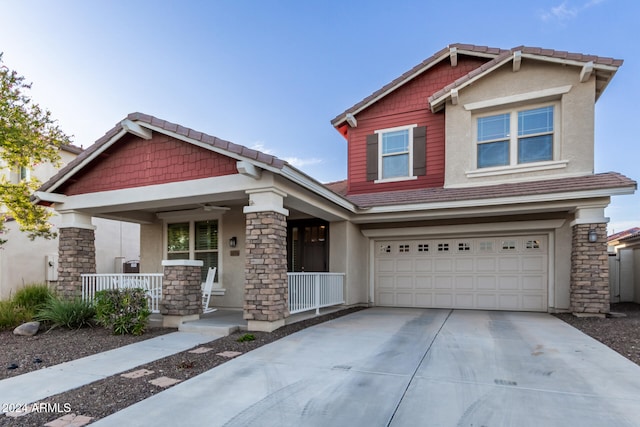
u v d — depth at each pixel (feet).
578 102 31.01
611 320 26.22
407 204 32.30
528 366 15.92
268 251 23.12
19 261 41.09
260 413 11.48
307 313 29.55
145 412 11.60
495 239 34.17
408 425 10.61
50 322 26.63
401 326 25.29
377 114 39.99
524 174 32.35
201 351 18.93
